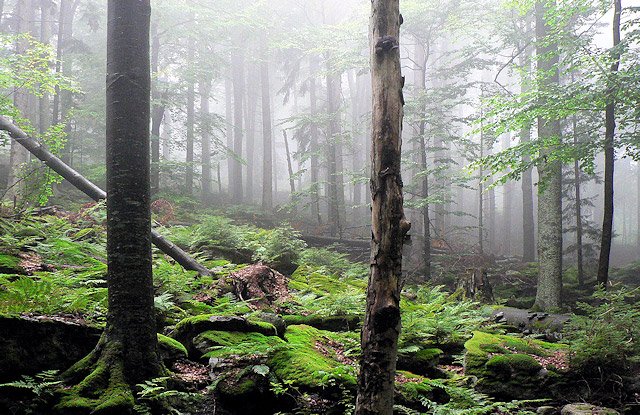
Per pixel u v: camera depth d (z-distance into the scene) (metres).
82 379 4.40
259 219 21.33
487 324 8.92
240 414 4.86
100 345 4.58
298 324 7.42
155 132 19.09
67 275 6.55
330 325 7.47
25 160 15.56
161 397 4.48
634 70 9.02
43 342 4.49
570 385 6.12
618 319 6.57
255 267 8.67
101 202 9.51
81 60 19.55
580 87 9.55
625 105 9.62
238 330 5.82
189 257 8.91
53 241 7.96
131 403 4.21
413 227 20.91
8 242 7.27
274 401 4.96
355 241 17.91
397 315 4.00
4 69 8.73
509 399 6.04
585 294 14.19
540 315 9.19
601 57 9.70
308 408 4.86
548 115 9.65
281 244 11.45
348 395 5.00
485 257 17.44
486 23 17.58
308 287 8.98
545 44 10.71
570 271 17.62
